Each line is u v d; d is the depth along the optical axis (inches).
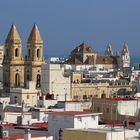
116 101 7470.5
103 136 4384.8
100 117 7377.0
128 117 6752.0
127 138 4569.4
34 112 7101.4
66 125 5319.9
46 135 5152.6
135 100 7573.8
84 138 4439.0
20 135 4958.2
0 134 5137.8
